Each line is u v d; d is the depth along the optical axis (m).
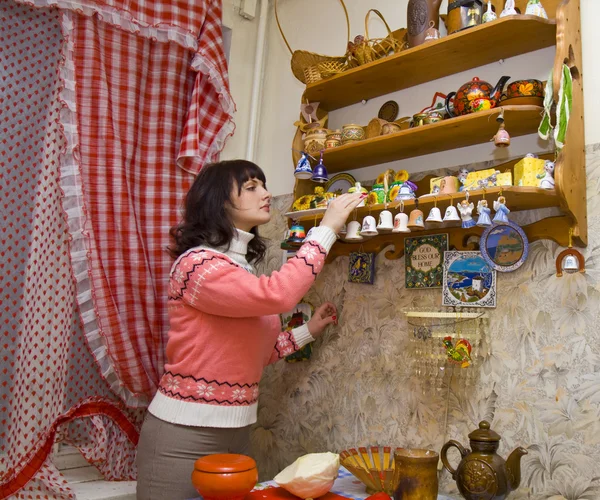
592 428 1.35
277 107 2.43
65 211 1.80
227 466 1.14
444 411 1.62
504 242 1.53
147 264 2.00
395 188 1.65
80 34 1.93
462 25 1.57
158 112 2.12
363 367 1.84
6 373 1.76
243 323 1.46
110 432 1.89
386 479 1.32
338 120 2.11
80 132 1.90
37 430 1.70
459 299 1.60
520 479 1.33
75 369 1.88
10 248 1.79
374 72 1.79
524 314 1.50
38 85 1.89
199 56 2.08
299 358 2.00
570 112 1.37
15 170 1.82
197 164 2.13
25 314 1.77
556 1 1.57
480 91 1.50
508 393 1.50
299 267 1.38
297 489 1.26
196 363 1.42
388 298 1.81
